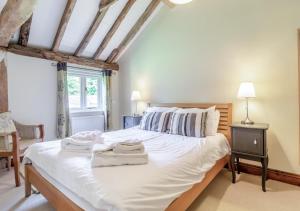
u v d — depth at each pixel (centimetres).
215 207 207
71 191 153
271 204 212
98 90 500
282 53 266
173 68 390
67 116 414
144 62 446
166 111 338
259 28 284
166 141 257
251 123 273
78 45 416
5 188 248
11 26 281
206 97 343
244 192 239
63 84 407
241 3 300
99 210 122
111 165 162
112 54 471
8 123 308
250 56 293
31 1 247
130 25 417
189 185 171
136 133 310
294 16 256
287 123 264
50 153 196
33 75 377
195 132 283
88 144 198
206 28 339
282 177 268
